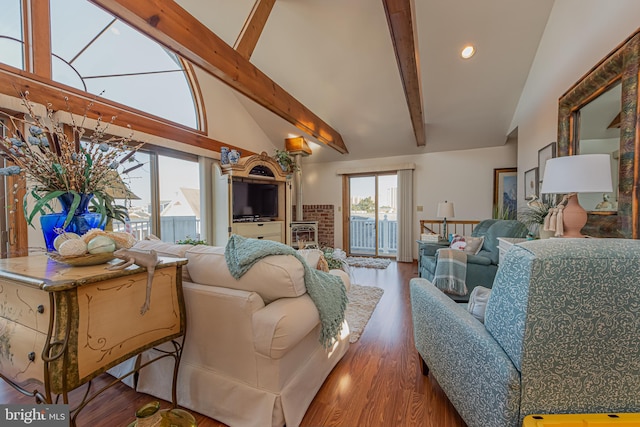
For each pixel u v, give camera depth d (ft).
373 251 19.42
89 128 8.60
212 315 4.24
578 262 2.56
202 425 4.23
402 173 17.79
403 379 5.34
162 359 4.76
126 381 5.17
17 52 7.25
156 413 3.11
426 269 11.56
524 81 11.37
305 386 4.56
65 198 4.13
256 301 3.97
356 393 4.95
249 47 8.29
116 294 3.24
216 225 13.91
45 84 7.63
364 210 19.65
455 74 11.57
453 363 3.90
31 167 3.91
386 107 14.19
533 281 2.61
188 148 12.37
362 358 6.14
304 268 4.21
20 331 3.10
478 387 3.31
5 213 7.08
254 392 4.02
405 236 17.62
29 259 3.96
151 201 11.41
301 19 10.14
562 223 6.13
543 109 9.53
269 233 15.96
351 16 9.77
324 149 18.75
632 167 5.12
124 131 9.71
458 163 16.93
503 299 2.98
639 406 2.81
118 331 3.26
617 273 2.54
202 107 13.29
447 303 4.34
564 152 7.72
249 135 16.43
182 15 6.12
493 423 3.05
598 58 6.35
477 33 9.91
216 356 4.31
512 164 15.80
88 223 4.30
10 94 6.87
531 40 9.84
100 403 4.71
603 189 5.17
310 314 4.14
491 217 16.21
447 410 4.50
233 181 14.62
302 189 20.08
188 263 4.54
